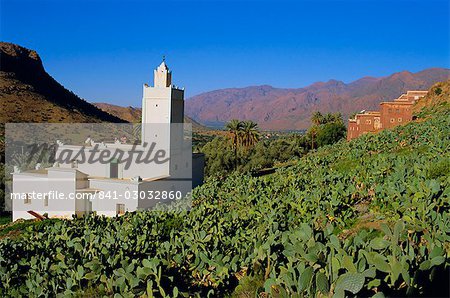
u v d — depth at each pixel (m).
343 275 6.11
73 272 11.13
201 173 44.41
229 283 10.25
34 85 124.62
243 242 11.75
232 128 65.38
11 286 12.94
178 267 10.74
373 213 13.45
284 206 16.36
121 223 20.19
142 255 12.77
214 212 18.69
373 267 6.66
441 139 26.59
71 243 13.70
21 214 34.66
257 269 9.84
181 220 18.55
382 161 21.08
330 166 29.86
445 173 16.05
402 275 6.46
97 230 16.75
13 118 93.00
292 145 71.12
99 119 122.56
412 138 31.31
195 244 11.56
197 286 10.24
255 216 16.05
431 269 6.76
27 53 146.12
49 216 34.09
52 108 109.56
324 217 12.98
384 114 53.31
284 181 23.50
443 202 11.59
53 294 11.12
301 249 7.63
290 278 7.07
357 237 8.21
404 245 8.70
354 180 19.05
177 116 37.75
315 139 76.69
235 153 62.47
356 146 34.03
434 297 6.53
